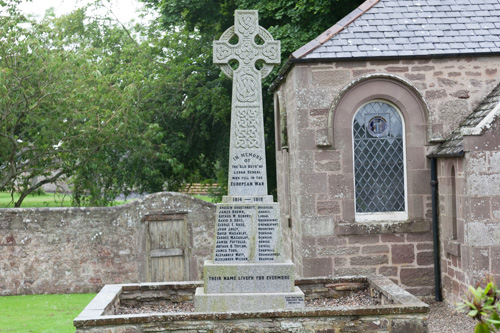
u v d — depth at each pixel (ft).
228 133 72.28
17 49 51.16
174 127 75.61
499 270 31.81
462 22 39.09
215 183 82.43
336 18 56.18
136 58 75.82
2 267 45.68
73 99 54.39
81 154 56.54
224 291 24.94
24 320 34.99
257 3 57.41
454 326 30.58
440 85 37.58
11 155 53.88
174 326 22.18
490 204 31.89
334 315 22.50
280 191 49.83
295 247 40.70
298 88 37.32
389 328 22.56
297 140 37.45
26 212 46.09
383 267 37.29
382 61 37.50
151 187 72.28
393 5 40.06
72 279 46.32
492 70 37.81
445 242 35.88
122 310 27.43
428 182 37.70
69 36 74.23
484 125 31.91
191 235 47.85
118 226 46.93
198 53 77.97
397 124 38.22
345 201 37.35
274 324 22.39
